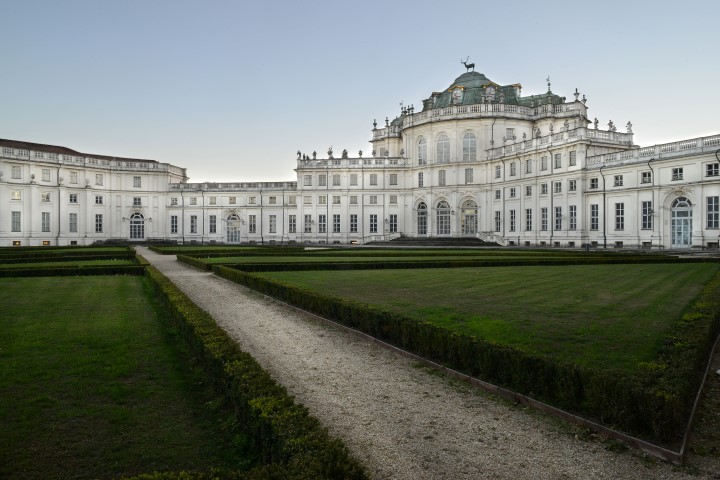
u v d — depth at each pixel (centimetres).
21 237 8031
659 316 1454
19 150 7988
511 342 1164
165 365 1120
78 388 966
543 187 7281
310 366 1174
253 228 9688
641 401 758
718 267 3031
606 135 6819
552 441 779
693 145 5462
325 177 9462
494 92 8744
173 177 10462
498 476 680
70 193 8694
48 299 1991
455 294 1928
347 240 9338
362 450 752
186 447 737
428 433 812
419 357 1202
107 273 3005
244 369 891
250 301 2070
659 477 677
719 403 909
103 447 730
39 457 695
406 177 9262
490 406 921
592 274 2659
